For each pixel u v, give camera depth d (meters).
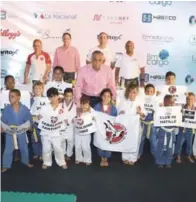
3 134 4.30
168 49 4.34
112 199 3.35
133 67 4.38
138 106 4.27
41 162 4.32
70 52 4.34
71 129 4.21
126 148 4.16
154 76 4.39
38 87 4.35
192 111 4.27
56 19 4.27
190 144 4.38
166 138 4.17
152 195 3.46
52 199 3.29
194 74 4.38
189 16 4.25
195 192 3.56
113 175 3.96
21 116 4.00
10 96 4.07
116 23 4.27
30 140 4.49
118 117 4.11
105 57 4.35
